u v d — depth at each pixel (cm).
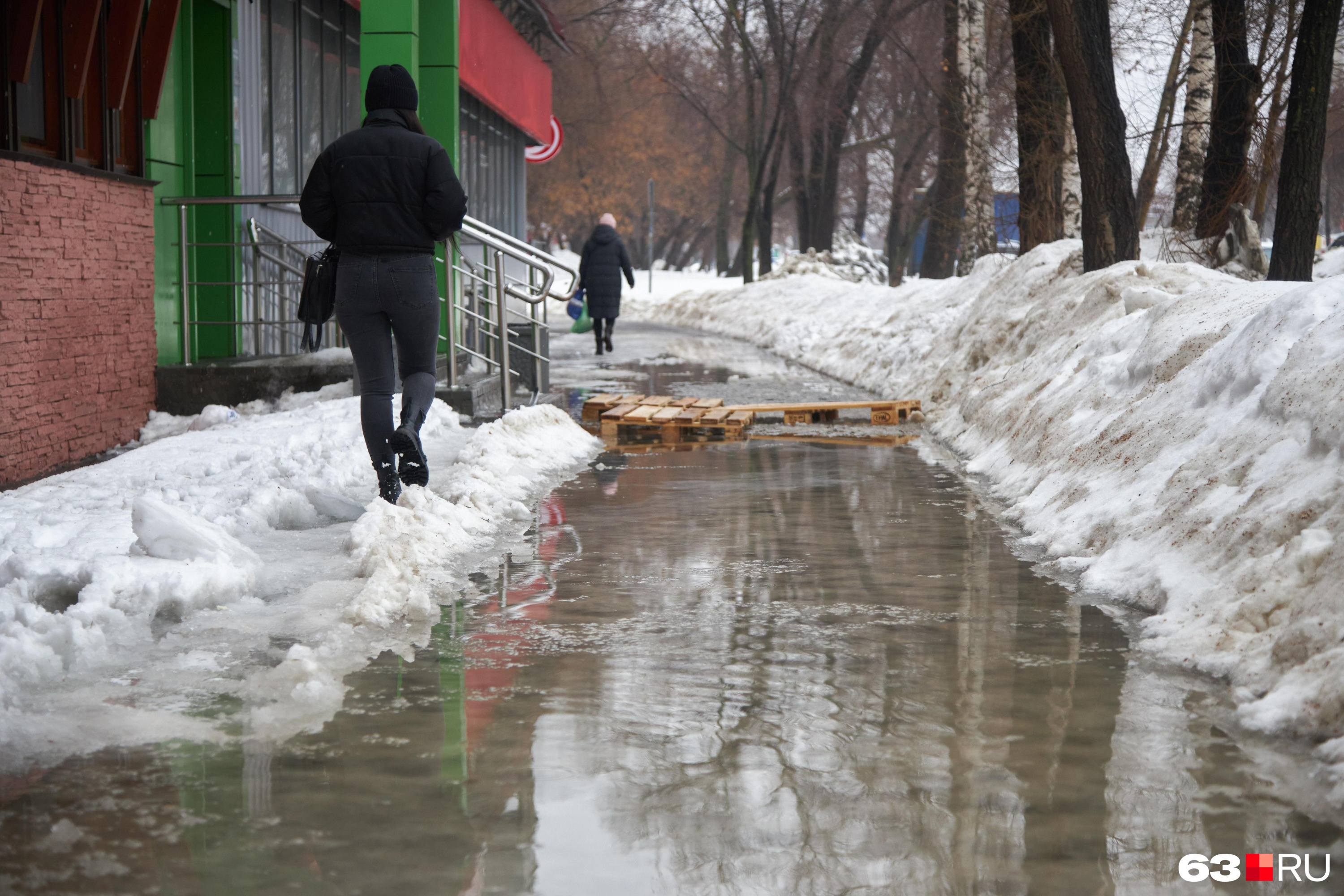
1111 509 661
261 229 1496
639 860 297
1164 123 2288
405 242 736
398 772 353
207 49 1385
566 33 6106
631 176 7794
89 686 428
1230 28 1720
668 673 453
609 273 2570
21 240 941
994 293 1588
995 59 3053
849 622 529
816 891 282
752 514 802
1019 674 451
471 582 603
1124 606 552
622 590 587
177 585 518
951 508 827
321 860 297
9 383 923
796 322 2841
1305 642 407
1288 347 634
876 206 6944
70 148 1034
